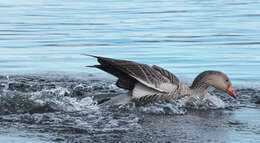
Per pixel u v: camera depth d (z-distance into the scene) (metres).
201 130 9.23
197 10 31.41
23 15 29.27
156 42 20.95
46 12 30.61
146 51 19.08
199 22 26.45
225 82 12.08
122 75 11.30
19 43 20.86
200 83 12.05
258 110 11.11
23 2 36.19
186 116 10.50
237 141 8.48
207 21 26.77
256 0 37.78
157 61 17.34
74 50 19.47
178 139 8.57
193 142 8.41
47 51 19.30
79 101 11.31
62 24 25.91
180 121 9.99
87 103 11.23
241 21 26.66
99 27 24.88
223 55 18.34
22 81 14.01
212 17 28.25
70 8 32.62
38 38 22.00
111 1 37.22
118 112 10.55
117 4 35.03
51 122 9.41
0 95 10.69
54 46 20.25
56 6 33.72
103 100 11.69
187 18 27.91
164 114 10.62
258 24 25.53
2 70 15.90
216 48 19.69
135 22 26.45
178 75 15.37
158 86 11.23
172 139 8.56
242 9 31.72
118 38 21.88
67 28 24.67
